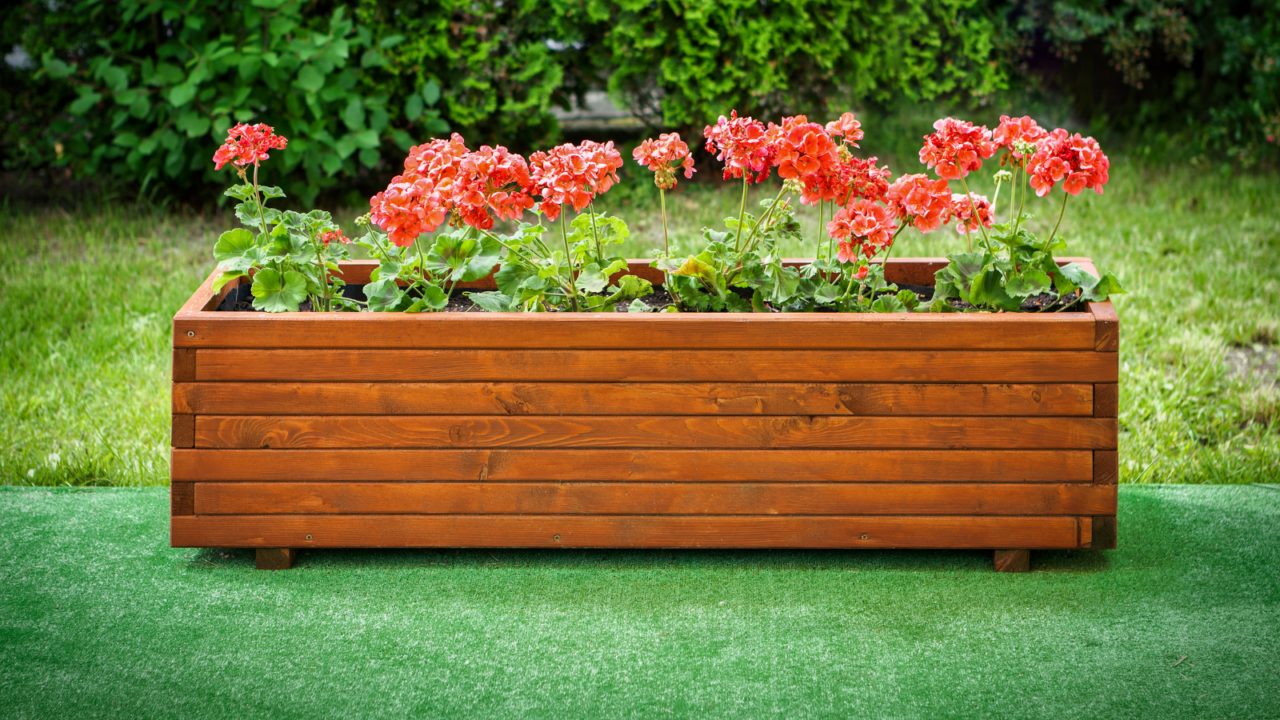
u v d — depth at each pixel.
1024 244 2.54
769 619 2.30
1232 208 5.66
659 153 2.67
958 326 2.35
